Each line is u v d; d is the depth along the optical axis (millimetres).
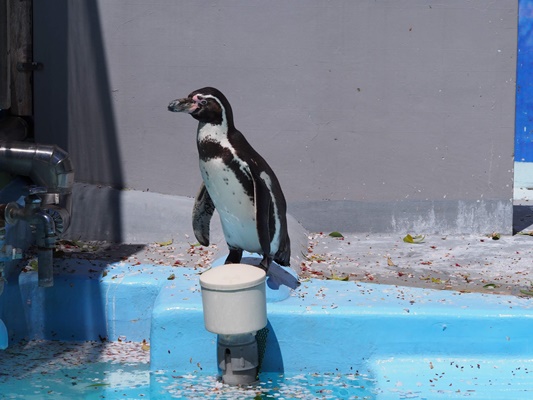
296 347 6992
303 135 10023
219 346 6762
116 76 9984
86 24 9961
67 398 6660
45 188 7301
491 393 6504
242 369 6730
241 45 9914
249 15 9867
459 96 9953
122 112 10023
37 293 7977
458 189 10086
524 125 13703
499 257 9133
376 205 10117
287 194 10117
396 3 9844
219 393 6602
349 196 10102
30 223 7332
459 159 10039
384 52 9898
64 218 7621
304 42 9898
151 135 10047
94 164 10117
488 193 10086
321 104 9977
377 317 6949
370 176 10078
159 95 9992
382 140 10023
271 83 9953
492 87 9938
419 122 10000
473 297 7414
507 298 7402
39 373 7172
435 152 10031
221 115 6711
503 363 6883
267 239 6746
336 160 10055
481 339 6938
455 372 6809
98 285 7961
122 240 9852
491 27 9859
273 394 6562
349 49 9906
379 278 8250
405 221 10133
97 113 10055
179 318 6957
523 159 13758
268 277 7449
